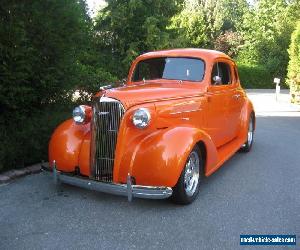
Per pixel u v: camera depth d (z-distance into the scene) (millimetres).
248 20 39719
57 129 5574
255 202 5363
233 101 7375
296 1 37781
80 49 8281
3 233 4289
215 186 6059
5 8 6285
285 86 35938
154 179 4723
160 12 15141
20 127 6629
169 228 4477
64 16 7172
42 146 6684
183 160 4797
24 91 6418
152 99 5188
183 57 6508
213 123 6473
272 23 38000
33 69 6730
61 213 4840
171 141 4828
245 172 6906
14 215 4758
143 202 5242
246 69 35219
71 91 8109
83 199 5316
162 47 14203
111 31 14234
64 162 5266
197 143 5312
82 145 5270
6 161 6195
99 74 9742
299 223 4688
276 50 36500
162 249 3990
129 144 4895
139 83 6340
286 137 10391
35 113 7121
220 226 4559
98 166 4996
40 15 6695
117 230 4402
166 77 6383
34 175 6328
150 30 14023
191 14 35688
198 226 4547
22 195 5430
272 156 8172
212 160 5602
